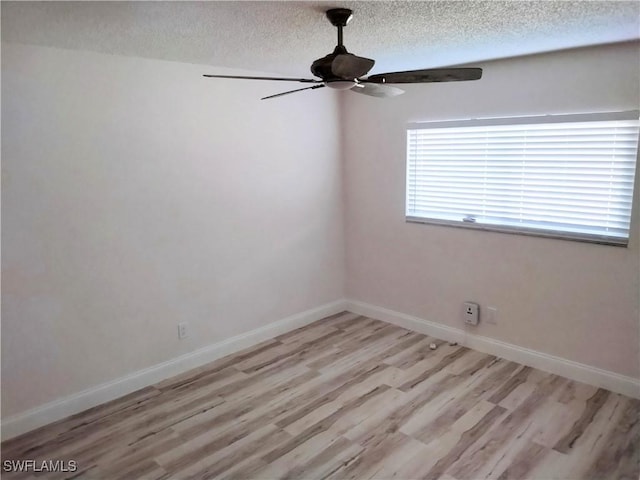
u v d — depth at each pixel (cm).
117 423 293
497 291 368
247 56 312
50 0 191
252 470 247
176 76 331
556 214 331
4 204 265
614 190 302
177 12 210
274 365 368
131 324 328
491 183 362
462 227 382
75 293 299
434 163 396
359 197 457
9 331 275
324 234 457
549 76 318
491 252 368
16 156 267
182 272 352
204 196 358
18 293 276
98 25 230
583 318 325
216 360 379
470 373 347
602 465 244
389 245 440
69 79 283
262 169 394
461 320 395
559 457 251
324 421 290
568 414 290
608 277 310
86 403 310
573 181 319
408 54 312
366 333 429
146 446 270
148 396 325
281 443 270
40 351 288
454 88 370
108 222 309
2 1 193
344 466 248
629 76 286
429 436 272
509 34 259
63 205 288
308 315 453
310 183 436
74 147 289
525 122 333
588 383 327
